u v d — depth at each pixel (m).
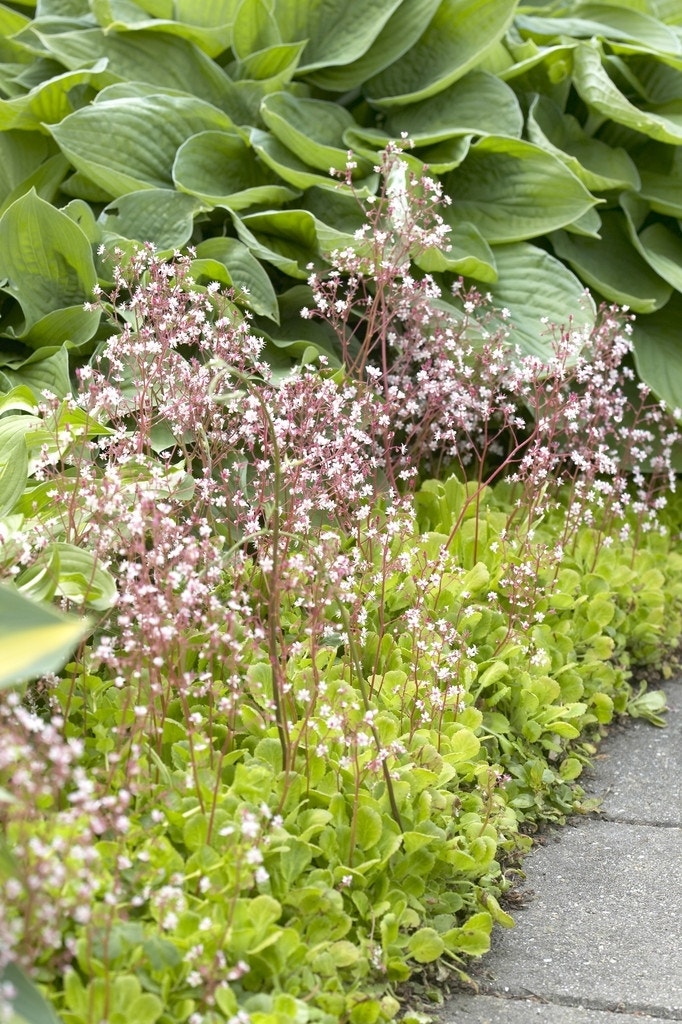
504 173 4.39
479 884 2.51
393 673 2.80
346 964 2.05
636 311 4.39
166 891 1.85
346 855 2.27
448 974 2.25
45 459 2.71
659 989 2.25
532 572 3.25
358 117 4.66
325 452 3.07
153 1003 1.77
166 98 4.09
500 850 2.69
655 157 4.90
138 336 2.98
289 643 2.85
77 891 1.74
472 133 4.23
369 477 3.71
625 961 2.34
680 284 4.34
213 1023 1.82
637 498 4.44
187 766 2.36
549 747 3.03
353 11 4.57
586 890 2.59
